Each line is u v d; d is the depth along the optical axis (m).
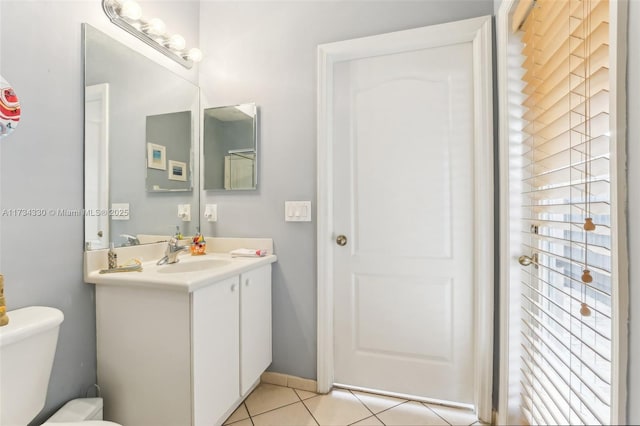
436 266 1.63
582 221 0.93
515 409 1.35
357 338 1.75
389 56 1.69
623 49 0.59
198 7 1.96
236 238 1.87
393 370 1.70
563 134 0.95
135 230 1.52
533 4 1.15
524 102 1.29
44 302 1.14
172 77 1.77
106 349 1.29
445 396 1.62
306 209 1.75
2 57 1.01
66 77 1.21
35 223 1.11
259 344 1.67
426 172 1.63
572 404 0.85
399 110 1.67
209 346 1.25
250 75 1.87
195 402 1.17
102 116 1.36
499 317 1.45
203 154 1.94
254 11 1.86
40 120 1.12
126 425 1.26
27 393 0.95
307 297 1.76
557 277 1.17
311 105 1.75
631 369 0.59
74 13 1.25
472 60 1.57
